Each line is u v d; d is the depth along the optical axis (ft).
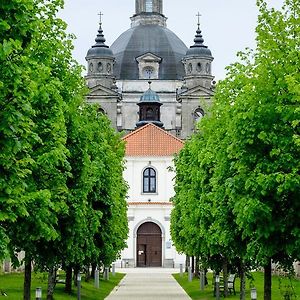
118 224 176.24
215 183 106.42
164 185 328.08
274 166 85.25
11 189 64.39
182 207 178.29
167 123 418.92
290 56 86.38
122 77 429.79
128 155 327.47
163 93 423.64
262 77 87.15
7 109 60.95
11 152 62.75
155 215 328.08
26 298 104.27
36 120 87.76
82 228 112.47
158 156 327.88
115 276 255.50
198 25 424.87
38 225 83.30
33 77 73.20
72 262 123.65
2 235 63.21
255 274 222.28
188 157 181.88
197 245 150.92
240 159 88.12
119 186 191.52
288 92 84.43
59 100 89.97
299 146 82.28
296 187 81.51
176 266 327.67
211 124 120.57
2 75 60.95
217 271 152.87
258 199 85.35
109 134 200.75
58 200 94.12
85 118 119.55
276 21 91.25
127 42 440.86
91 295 159.63
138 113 416.87
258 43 92.43
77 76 104.32
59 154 87.20
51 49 89.92
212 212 110.83
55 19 96.84
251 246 91.04
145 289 193.06
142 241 329.11
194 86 407.44
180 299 157.48
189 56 419.33
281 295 139.13
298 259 89.81
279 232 87.97
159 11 454.81
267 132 85.71
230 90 107.45
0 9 61.21
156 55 433.07
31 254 100.37
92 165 114.93
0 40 61.21
